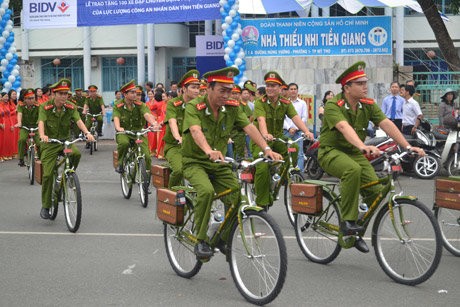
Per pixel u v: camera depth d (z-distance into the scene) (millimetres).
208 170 7867
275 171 11430
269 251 7020
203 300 7402
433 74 25188
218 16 25031
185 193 8180
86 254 9562
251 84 17875
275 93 11383
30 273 8547
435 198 9242
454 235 9297
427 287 7809
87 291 7762
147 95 26141
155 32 40906
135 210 13227
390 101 19609
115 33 41406
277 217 12398
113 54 41750
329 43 24203
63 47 42219
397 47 35906
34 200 14625
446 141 17281
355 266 8820
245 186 7836
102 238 10625
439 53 39719
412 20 39438
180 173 10492
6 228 11469
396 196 7898
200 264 8070
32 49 42438
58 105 11656
